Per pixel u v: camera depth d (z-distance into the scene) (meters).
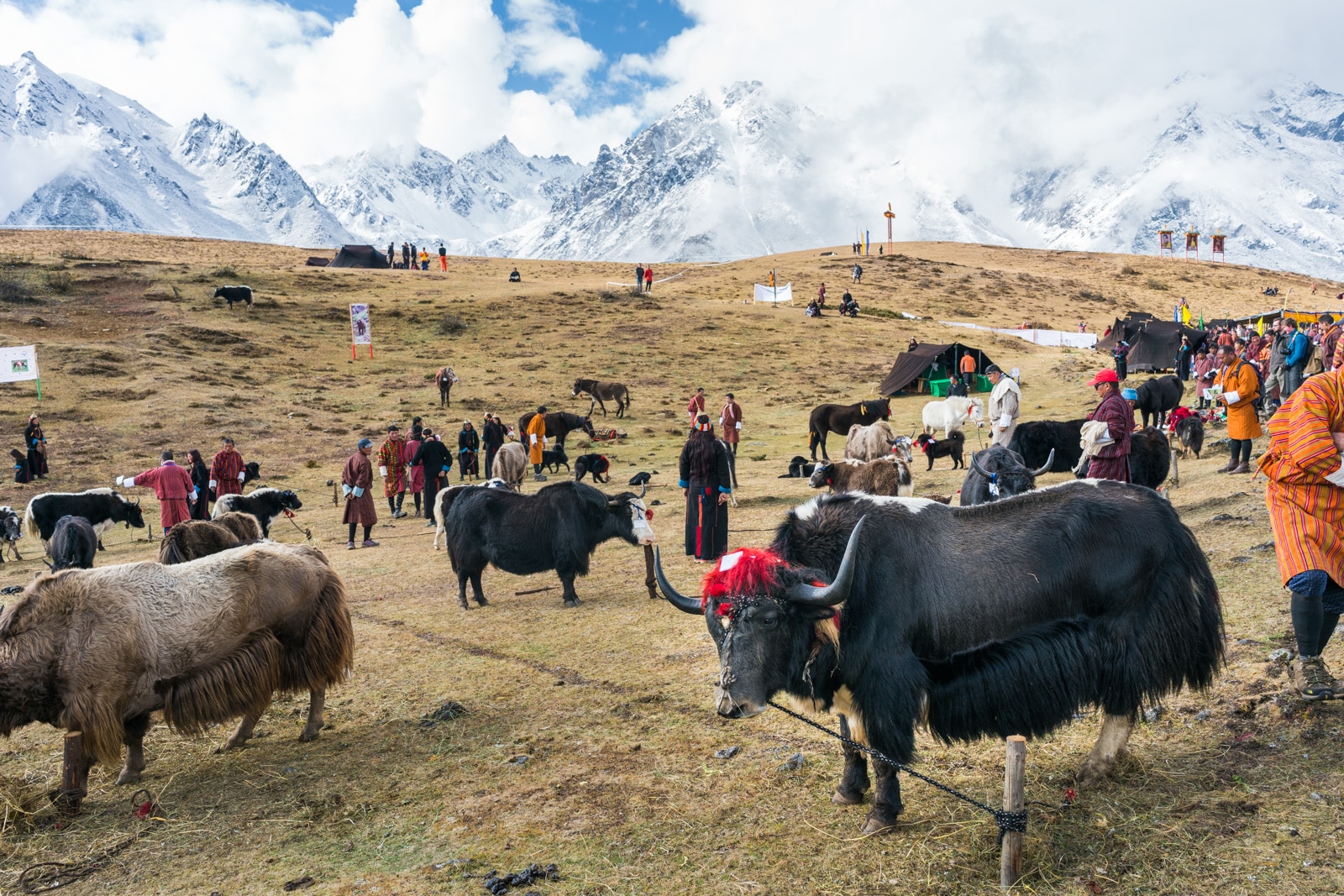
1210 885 3.78
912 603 4.57
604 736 6.19
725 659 4.25
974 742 5.36
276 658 6.38
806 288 72.19
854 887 4.12
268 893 4.55
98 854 5.11
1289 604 6.87
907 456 18.00
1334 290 92.12
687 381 40.19
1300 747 4.73
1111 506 4.73
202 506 17.11
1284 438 5.00
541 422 24.59
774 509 15.40
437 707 7.06
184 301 48.09
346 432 29.91
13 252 64.25
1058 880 3.98
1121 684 4.64
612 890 4.27
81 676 5.69
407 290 59.25
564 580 10.15
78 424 29.33
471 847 4.83
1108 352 47.31
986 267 92.62
